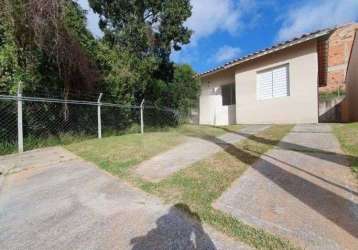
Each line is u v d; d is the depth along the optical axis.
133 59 9.81
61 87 7.05
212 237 2.05
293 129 7.61
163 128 10.24
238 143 5.71
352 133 5.77
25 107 6.13
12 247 2.09
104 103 7.72
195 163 4.18
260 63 10.85
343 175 3.17
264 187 2.98
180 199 2.79
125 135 7.90
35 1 5.71
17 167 4.50
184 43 12.01
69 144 6.60
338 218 2.21
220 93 13.38
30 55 6.17
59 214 2.65
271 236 1.99
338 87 19.12
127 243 2.04
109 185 3.43
